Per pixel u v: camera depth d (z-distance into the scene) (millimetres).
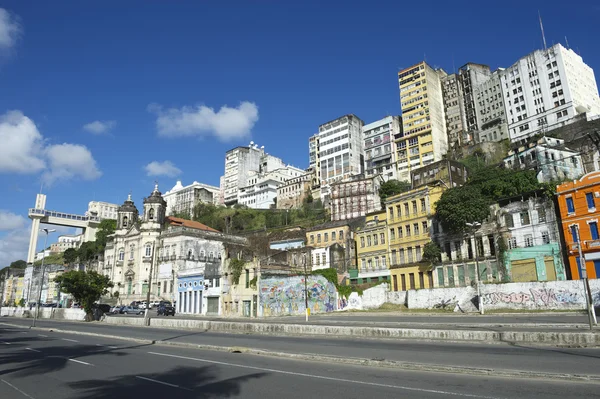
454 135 130125
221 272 58219
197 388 11602
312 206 132625
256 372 13664
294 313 53000
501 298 40750
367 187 97938
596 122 80625
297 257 70812
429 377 12305
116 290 91188
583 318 29375
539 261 44938
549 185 48062
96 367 15711
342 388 11078
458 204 50719
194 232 86375
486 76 137375
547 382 11164
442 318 36719
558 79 107875
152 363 16312
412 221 59438
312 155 164125
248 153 198875
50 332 34312
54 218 131000
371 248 65562
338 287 58438
